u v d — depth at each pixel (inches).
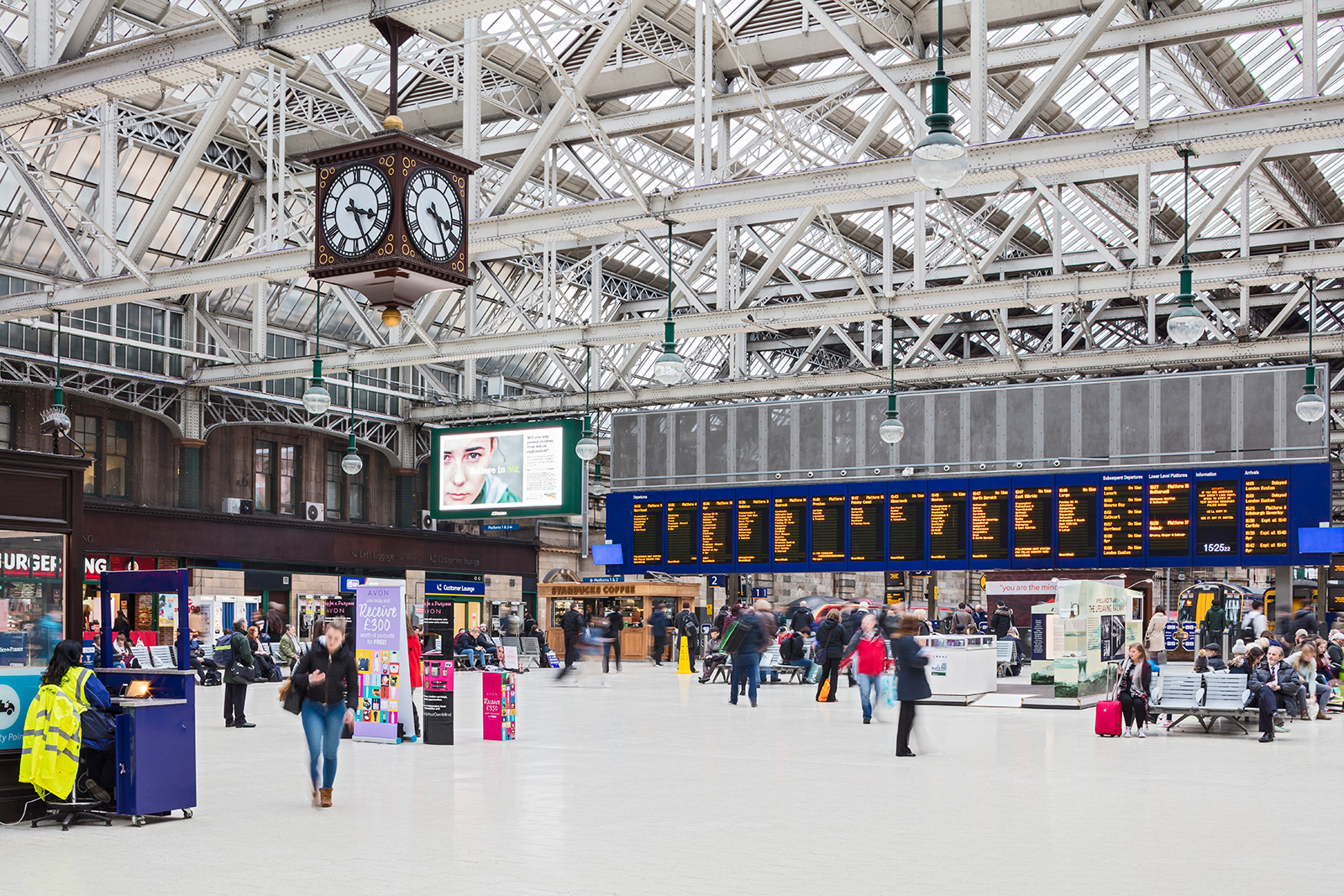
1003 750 614.2
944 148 434.6
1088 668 903.7
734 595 1510.8
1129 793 466.3
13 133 1155.3
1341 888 300.7
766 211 757.3
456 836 367.6
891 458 1334.9
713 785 480.1
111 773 398.6
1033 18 981.8
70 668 391.9
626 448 1466.5
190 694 403.5
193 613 1306.6
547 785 479.2
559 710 836.0
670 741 642.2
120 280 933.8
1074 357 1246.3
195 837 365.1
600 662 1560.0
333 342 1620.3
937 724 760.3
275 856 336.2
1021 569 1261.1
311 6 538.9
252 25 558.3
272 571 1507.1
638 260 1667.1
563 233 803.4
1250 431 1192.2
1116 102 1233.4
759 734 681.0
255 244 983.6
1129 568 1215.6
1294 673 770.2
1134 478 1221.7
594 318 1312.7
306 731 424.2
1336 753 620.7
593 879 306.5
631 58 1100.5
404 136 403.2
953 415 1310.3
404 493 1717.5
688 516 1419.8
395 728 644.1
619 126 1130.7
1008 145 679.1
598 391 1464.1
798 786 478.0
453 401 1622.8
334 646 424.5
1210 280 935.0
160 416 1403.8
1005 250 1626.5
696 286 1745.8
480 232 832.9
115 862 328.8
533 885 299.7
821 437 1373.0
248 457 1541.6
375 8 515.2
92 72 628.4
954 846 352.5
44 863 327.3
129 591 693.9
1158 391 1229.7
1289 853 345.1
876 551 1318.9
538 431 1438.2
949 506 1293.1
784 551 1364.4
